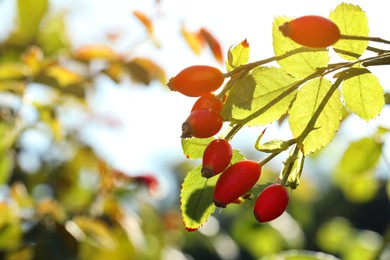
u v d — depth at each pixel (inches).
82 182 207.2
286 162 84.7
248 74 82.0
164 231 209.9
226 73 80.7
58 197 204.5
